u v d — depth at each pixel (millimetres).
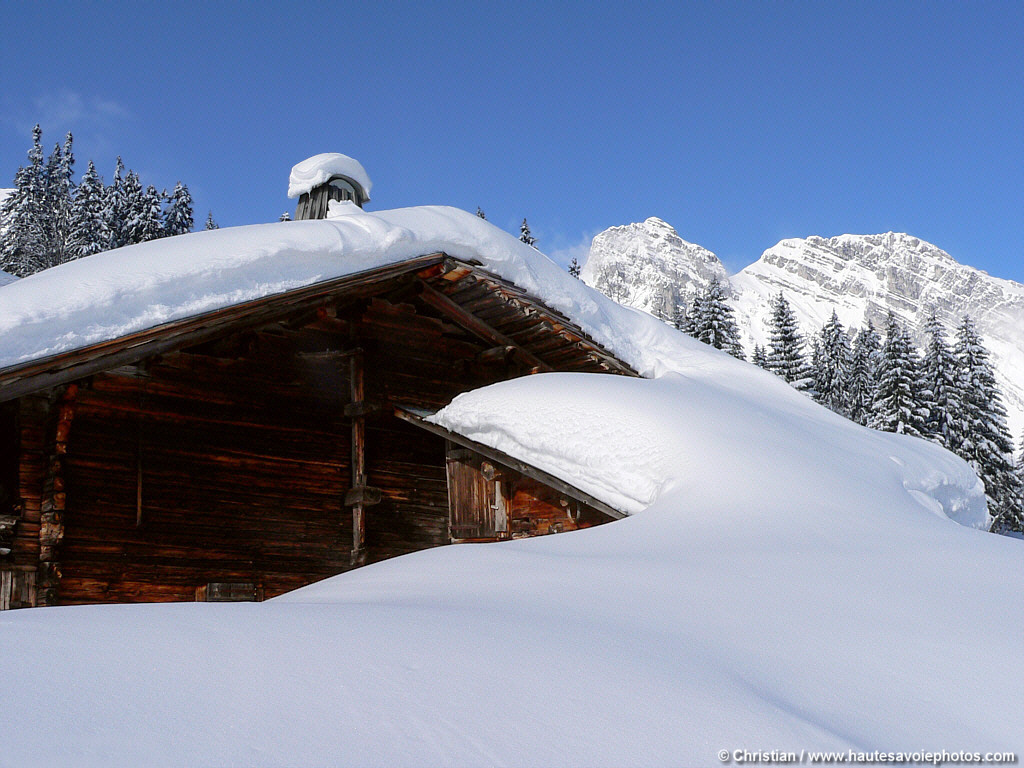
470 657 3879
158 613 4375
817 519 8117
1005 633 4859
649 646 4336
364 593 6051
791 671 4234
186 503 10758
